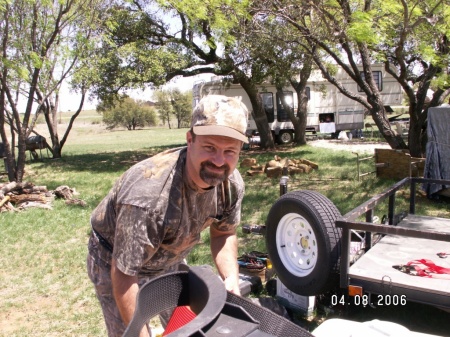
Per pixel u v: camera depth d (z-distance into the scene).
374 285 3.49
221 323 1.14
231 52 17.06
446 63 8.04
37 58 10.45
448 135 8.55
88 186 12.61
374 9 8.05
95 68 16.09
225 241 2.35
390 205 4.95
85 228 7.80
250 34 10.48
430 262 3.77
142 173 1.83
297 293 4.06
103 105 18.77
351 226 3.51
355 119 25.34
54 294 5.06
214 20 9.35
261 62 17.53
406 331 2.22
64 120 73.19
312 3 8.84
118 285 1.82
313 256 3.94
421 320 3.93
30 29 11.34
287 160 13.52
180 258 2.20
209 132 1.66
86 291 5.10
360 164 14.52
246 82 20.25
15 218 8.50
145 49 17.06
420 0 7.62
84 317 4.47
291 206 4.04
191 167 1.82
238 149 1.77
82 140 39.41
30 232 7.58
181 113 60.81
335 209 3.91
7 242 7.05
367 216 4.22
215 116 1.67
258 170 13.48
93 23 12.38
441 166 8.70
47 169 17.27
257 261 4.78
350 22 8.32
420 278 3.46
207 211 2.05
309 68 18.39
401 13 8.23
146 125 62.81
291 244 4.16
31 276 5.61
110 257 2.13
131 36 17.50
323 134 29.33
